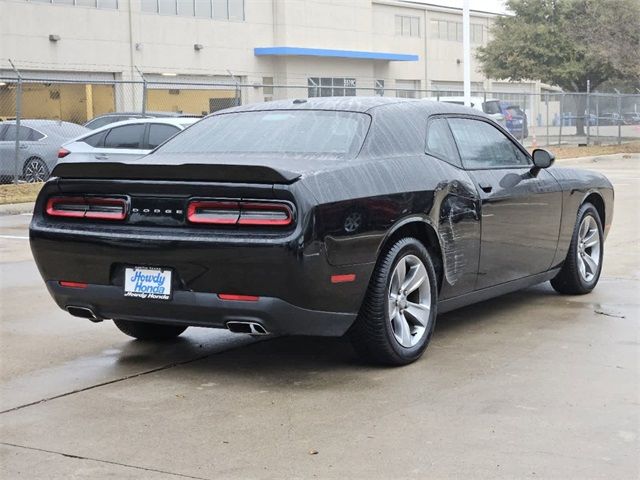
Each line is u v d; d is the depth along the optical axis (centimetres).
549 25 5288
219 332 693
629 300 782
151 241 537
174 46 4681
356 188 543
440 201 607
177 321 552
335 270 525
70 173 570
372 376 561
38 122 2145
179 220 537
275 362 600
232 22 4975
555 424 469
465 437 451
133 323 645
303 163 554
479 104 3469
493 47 5497
